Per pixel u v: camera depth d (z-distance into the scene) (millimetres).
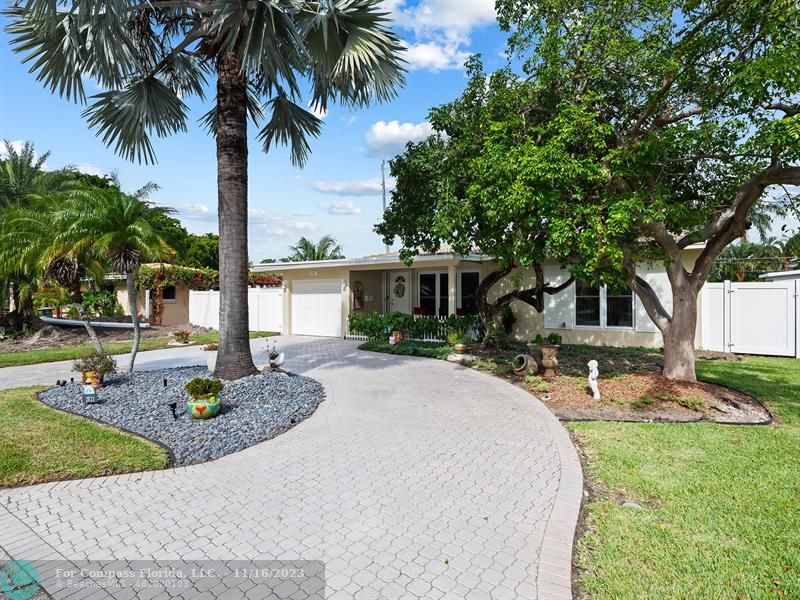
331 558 3193
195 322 24125
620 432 5996
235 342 8938
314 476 4652
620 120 8438
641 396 7590
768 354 12289
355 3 7957
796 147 5695
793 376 9273
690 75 7230
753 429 6066
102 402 7453
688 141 6941
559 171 6641
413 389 8664
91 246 9562
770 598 2723
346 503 4039
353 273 18188
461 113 9203
